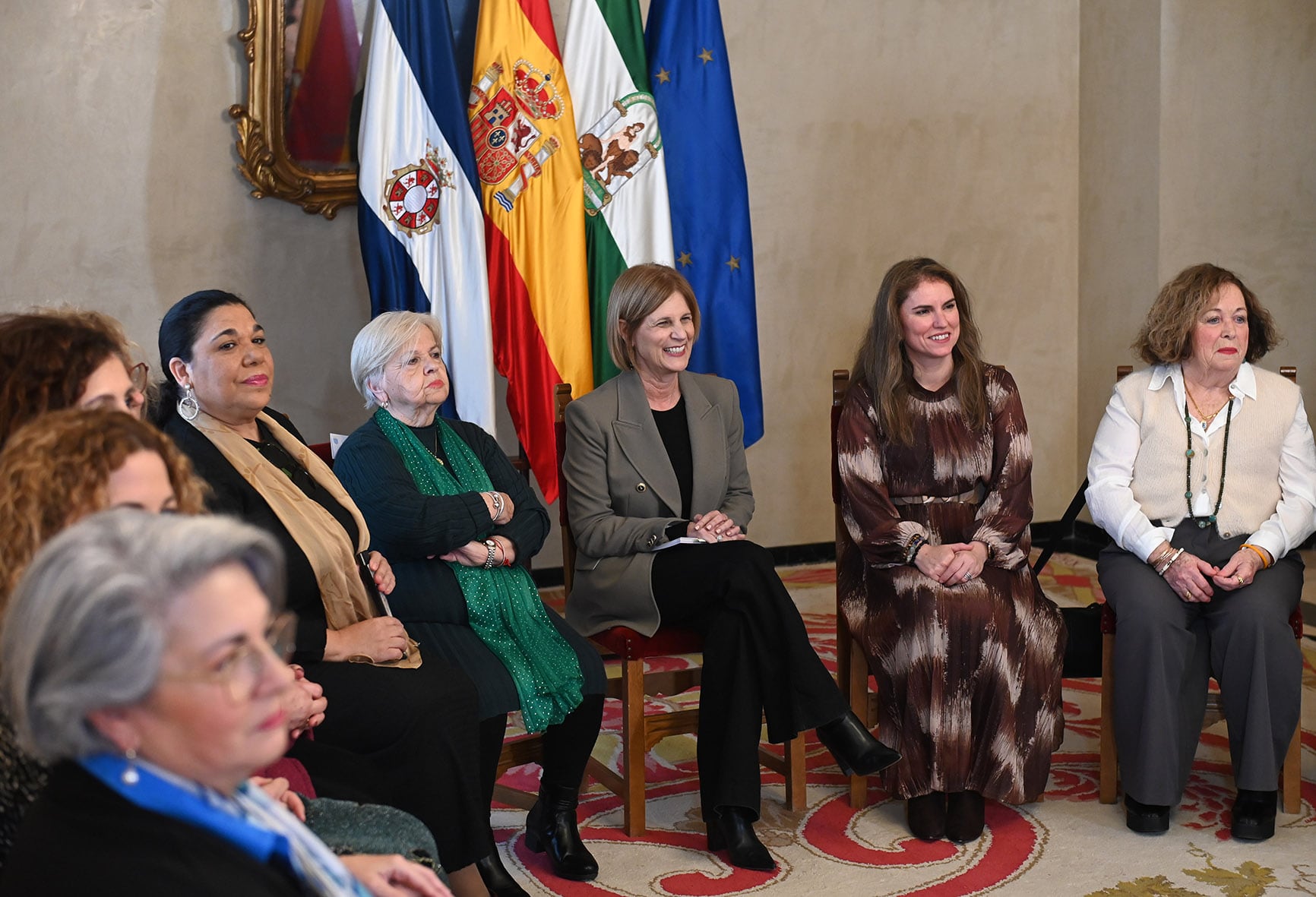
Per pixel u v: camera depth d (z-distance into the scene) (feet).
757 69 17.35
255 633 3.27
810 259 17.97
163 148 14.58
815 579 17.63
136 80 14.39
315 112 15.01
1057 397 19.51
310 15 14.80
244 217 15.02
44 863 3.17
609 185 13.97
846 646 10.41
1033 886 8.37
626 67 13.94
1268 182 17.95
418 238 13.29
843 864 8.82
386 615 8.11
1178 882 8.39
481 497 8.77
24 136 14.03
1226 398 9.98
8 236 14.06
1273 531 9.61
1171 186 17.52
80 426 3.96
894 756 9.00
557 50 13.69
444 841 7.15
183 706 3.19
